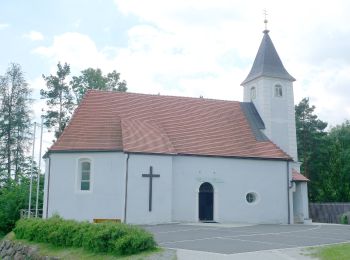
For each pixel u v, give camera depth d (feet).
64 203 91.40
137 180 90.38
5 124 163.43
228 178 99.71
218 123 109.19
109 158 91.97
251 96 121.49
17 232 71.46
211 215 98.32
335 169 157.48
